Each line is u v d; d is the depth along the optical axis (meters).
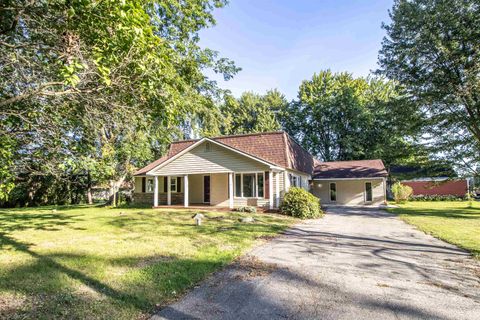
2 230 10.07
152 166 23.34
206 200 21.11
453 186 29.62
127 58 4.02
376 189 23.89
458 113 16.89
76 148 5.24
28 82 4.48
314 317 3.58
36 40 4.41
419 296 4.25
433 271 5.44
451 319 3.54
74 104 4.94
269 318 3.55
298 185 20.84
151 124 6.25
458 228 10.28
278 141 18.30
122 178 22.52
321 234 9.43
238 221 12.24
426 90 17.19
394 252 6.91
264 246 7.49
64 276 4.90
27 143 5.03
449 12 15.70
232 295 4.27
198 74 11.52
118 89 4.61
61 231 9.77
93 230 9.95
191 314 3.65
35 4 3.92
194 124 15.45
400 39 17.81
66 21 3.98
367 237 8.88
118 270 5.26
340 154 35.94
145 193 23.50
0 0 3.88
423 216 14.43
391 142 25.36
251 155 16.66
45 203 26.86
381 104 20.34
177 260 5.91
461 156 17.95
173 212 16.11
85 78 4.31
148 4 5.43
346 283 4.79
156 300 4.02
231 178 17.50
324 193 25.52
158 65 4.42
